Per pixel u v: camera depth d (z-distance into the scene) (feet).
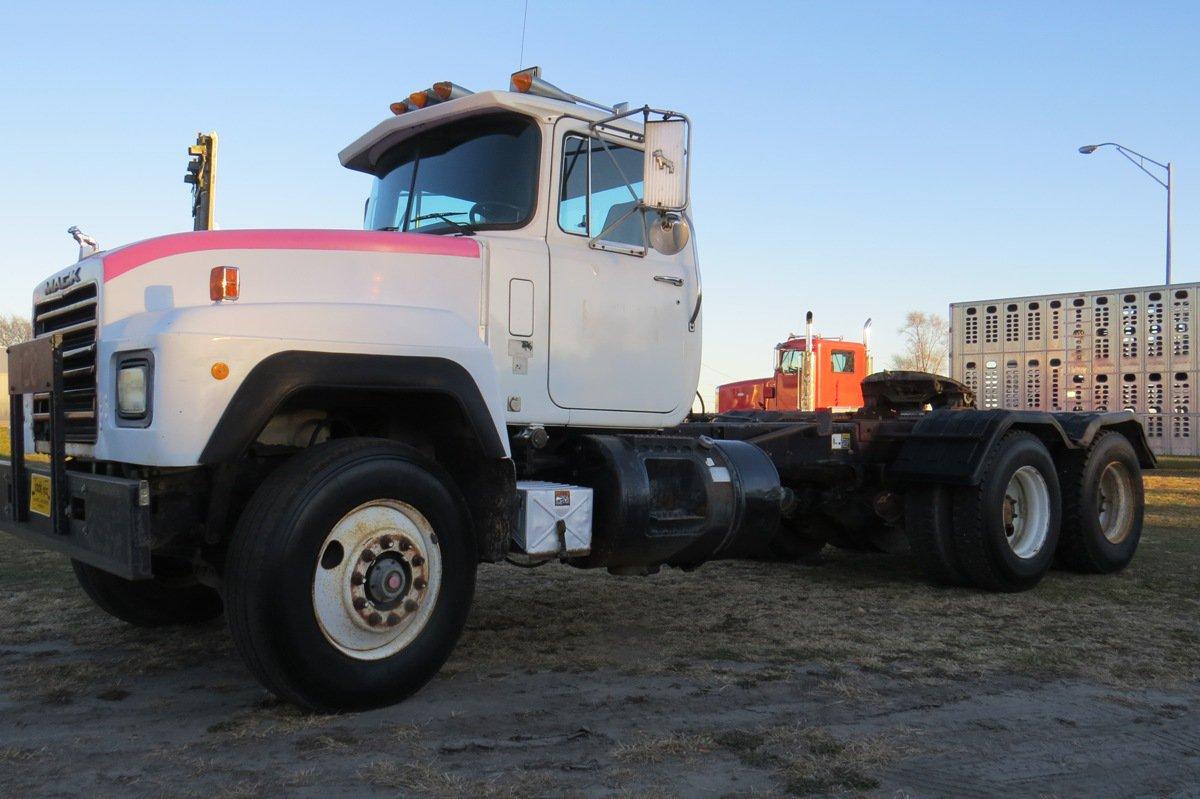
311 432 14.02
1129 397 45.88
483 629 17.04
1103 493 23.99
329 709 11.77
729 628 17.34
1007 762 10.74
